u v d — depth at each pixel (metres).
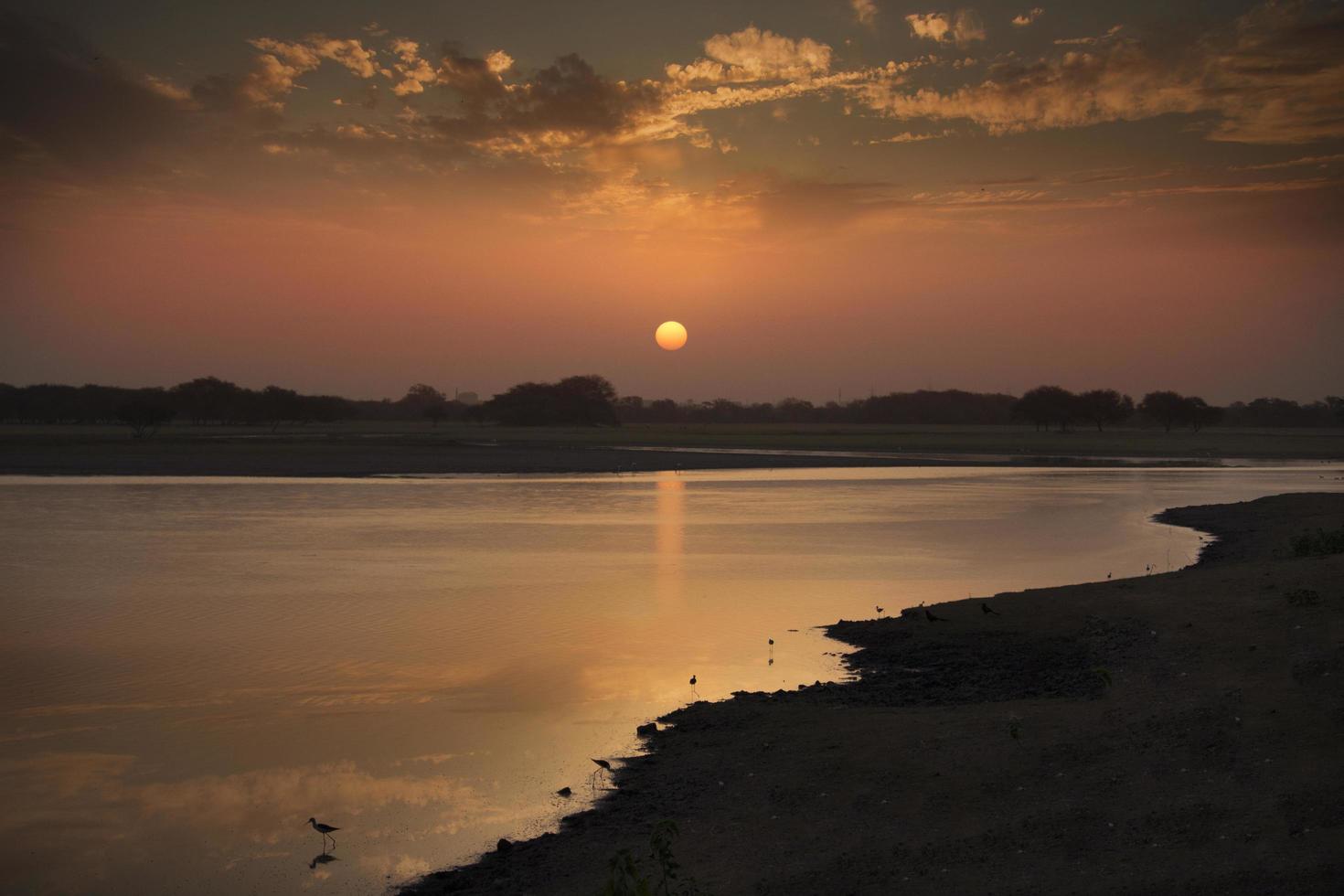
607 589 23.12
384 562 27.30
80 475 65.06
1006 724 11.10
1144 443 140.75
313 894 8.03
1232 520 37.31
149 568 26.00
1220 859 7.34
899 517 40.88
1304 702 10.57
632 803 9.82
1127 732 10.29
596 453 101.25
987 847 7.94
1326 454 106.88
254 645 17.19
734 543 31.95
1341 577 17.34
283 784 10.55
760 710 12.79
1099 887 7.07
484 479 64.88
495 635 18.08
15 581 23.73
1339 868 7.02
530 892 7.87
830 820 8.82
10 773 10.93
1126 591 19.47
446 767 11.03
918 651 16.34
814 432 198.75
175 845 9.03
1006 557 28.58
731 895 7.40
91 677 14.91
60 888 8.20
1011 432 196.75
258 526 36.31
